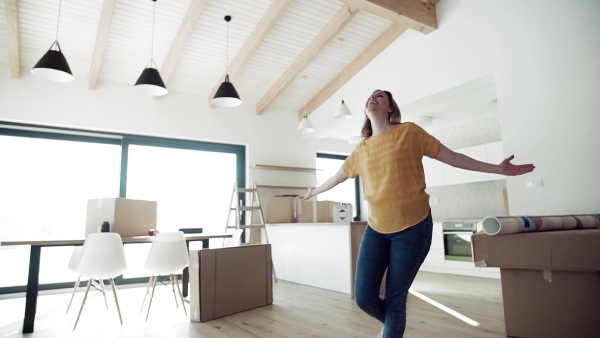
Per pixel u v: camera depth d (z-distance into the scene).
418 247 1.35
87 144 5.16
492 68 3.89
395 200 1.38
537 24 3.58
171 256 3.24
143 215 3.68
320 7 4.64
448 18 4.36
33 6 3.89
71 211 4.93
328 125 6.17
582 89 3.26
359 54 5.58
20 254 4.59
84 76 4.90
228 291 3.20
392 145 1.43
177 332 2.72
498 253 2.33
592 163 3.18
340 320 2.93
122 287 4.81
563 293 2.23
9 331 2.81
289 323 2.87
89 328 2.87
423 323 2.79
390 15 4.19
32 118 4.50
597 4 3.22
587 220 2.53
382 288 3.71
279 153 6.47
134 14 4.22
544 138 3.46
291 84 6.07
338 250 4.16
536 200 3.47
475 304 3.40
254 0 4.39
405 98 4.82
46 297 4.20
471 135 6.18
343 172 1.69
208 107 5.84
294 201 5.58
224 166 6.17
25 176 4.73
